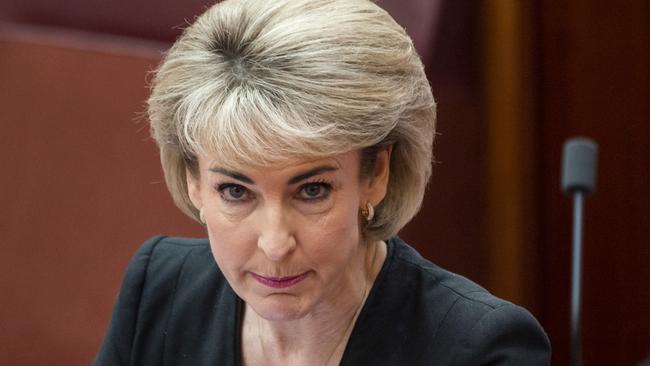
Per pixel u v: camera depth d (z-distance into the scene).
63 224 9.41
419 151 4.08
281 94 3.57
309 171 3.63
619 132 11.29
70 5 9.48
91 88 9.43
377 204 4.14
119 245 9.49
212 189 3.81
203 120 3.64
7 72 9.27
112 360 4.89
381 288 4.44
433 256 10.72
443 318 4.30
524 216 11.10
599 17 11.17
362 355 4.37
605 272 11.38
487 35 10.90
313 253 3.79
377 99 3.64
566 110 11.20
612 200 11.34
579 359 6.43
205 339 4.70
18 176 9.28
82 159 9.43
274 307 3.91
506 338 4.18
